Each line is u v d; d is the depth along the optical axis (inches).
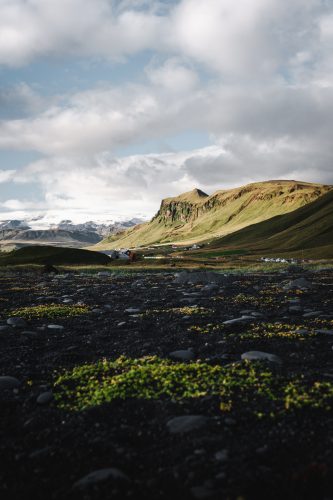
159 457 248.8
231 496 207.8
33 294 1088.2
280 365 413.4
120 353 485.1
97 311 781.3
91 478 223.3
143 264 3225.9
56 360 456.8
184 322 645.9
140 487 219.0
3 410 328.2
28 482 227.9
